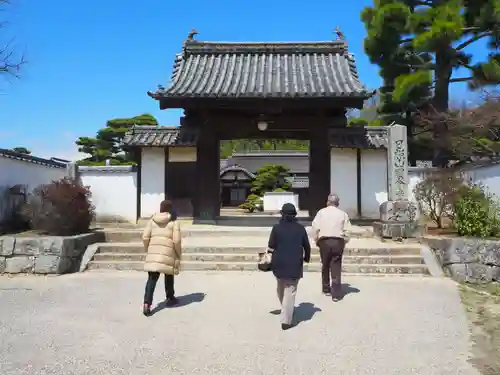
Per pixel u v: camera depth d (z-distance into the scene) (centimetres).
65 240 960
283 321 574
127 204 1473
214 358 480
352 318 625
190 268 977
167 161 1470
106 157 3647
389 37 2119
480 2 1995
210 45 1600
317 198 1427
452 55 2044
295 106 1298
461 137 2027
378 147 1392
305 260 605
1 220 1184
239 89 1307
